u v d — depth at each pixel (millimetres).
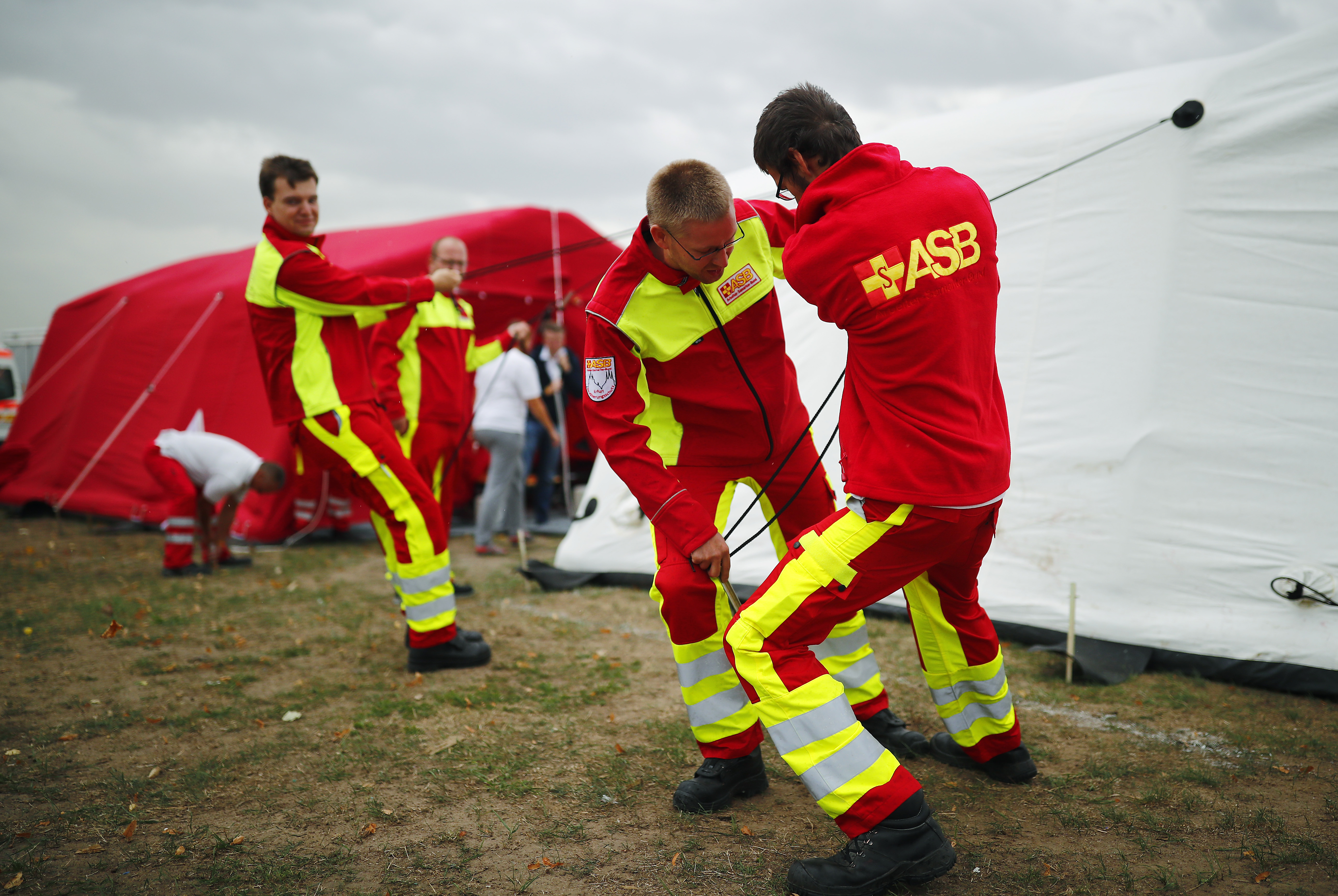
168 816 2758
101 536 8719
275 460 7988
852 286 2049
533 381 7414
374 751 3246
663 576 2641
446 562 4262
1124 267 4250
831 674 3148
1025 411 4441
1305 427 3787
